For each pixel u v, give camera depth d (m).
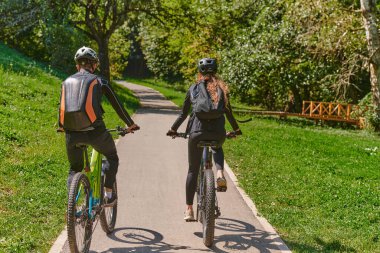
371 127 35.62
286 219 10.01
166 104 47.44
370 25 33.25
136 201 10.61
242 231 8.99
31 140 15.15
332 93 42.31
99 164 7.88
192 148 8.27
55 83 30.83
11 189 10.46
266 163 16.20
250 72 40.84
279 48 40.28
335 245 8.68
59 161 13.16
